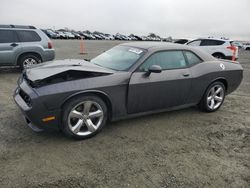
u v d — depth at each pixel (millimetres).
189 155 3580
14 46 8695
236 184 3006
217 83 5246
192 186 2916
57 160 3268
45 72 3709
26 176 2918
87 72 3754
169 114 5113
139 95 4160
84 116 3750
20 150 3455
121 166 3209
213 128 4562
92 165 3197
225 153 3705
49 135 3916
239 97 6812
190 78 4707
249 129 4605
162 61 4480
